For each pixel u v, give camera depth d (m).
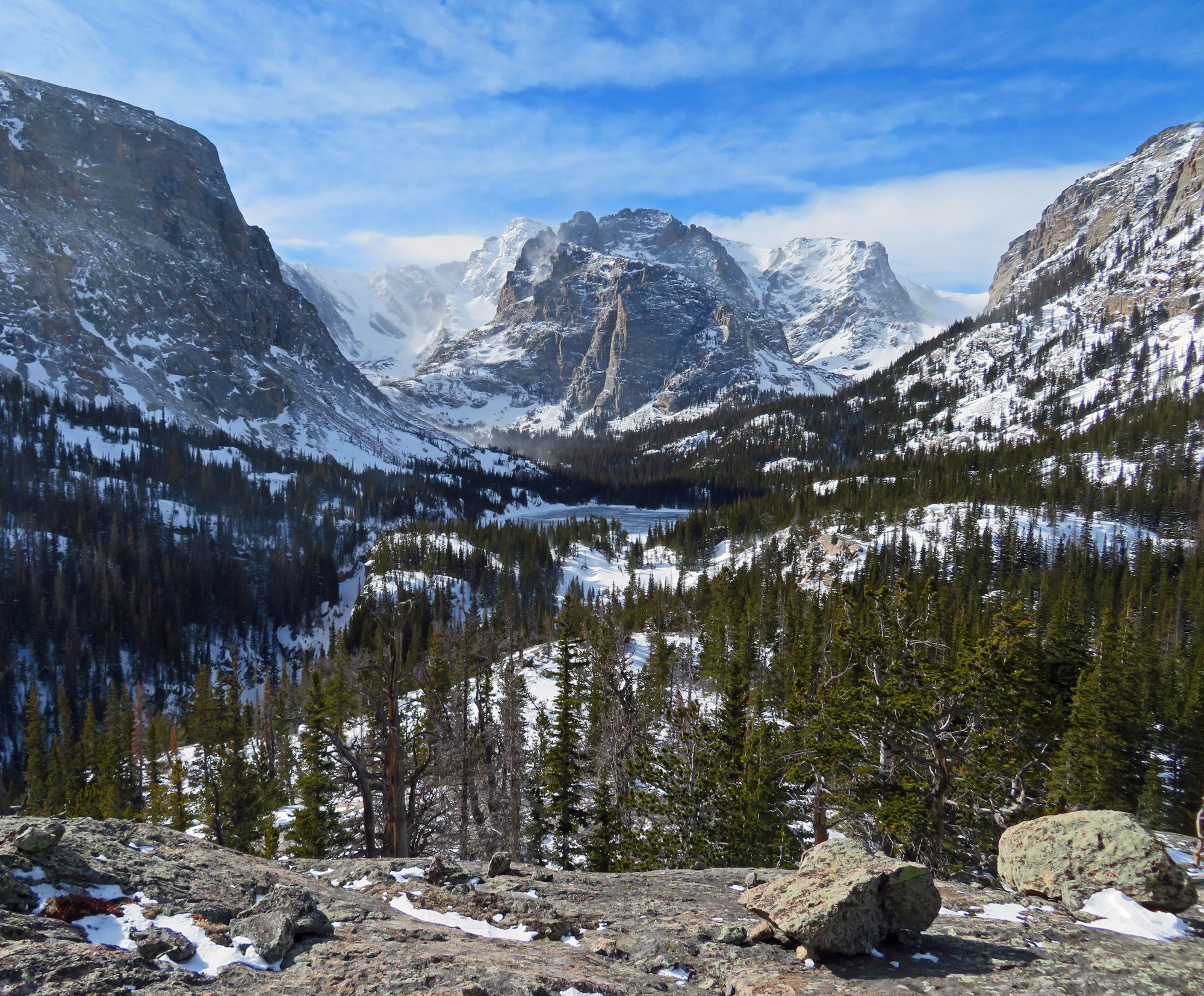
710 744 31.66
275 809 47.66
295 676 115.62
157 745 69.38
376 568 137.75
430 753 32.41
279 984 7.02
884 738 24.84
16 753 90.12
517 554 158.25
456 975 7.45
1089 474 155.75
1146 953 9.12
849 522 136.62
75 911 7.73
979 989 8.16
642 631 99.12
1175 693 46.31
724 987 8.52
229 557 145.38
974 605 78.38
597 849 31.59
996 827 27.25
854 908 9.23
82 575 120.50
